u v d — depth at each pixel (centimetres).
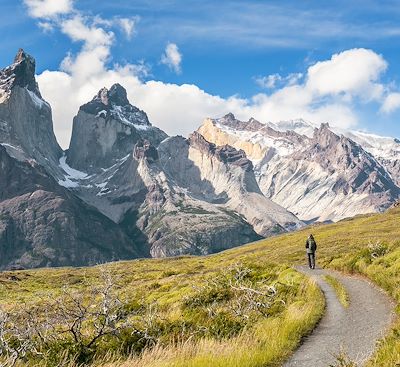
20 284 11744
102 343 1720
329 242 9625
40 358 1532
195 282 4903
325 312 2320
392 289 2509
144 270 14238
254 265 4634
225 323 2266
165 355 1544
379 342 1477
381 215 15725
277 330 1875
